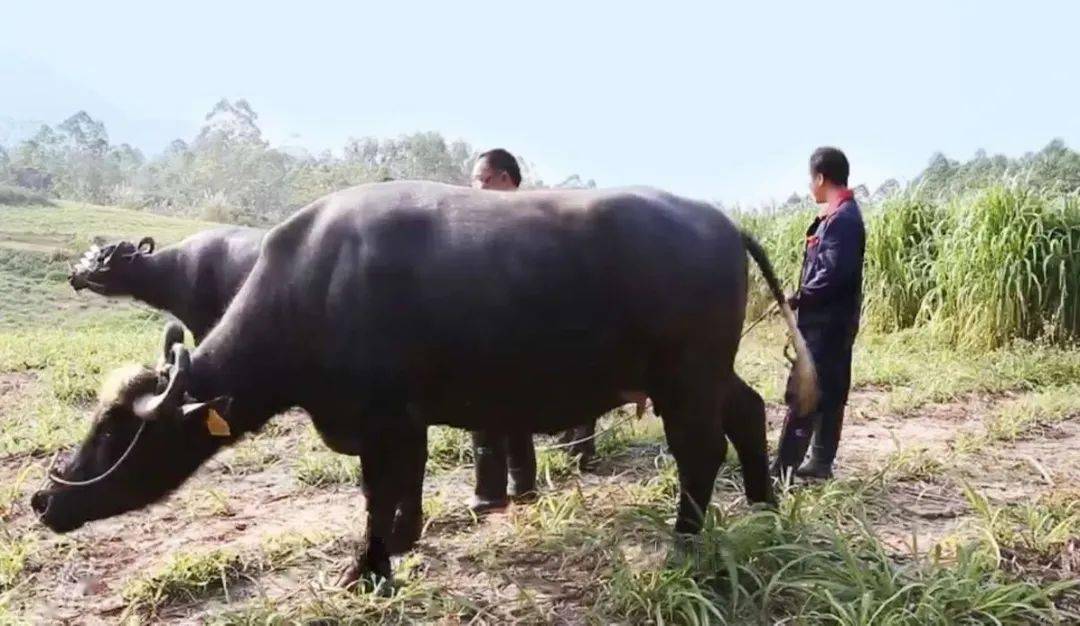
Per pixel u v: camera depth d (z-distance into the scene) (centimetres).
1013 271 1059
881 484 592
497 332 450
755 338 1245
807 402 520
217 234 757
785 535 472
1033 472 634
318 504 614
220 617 446
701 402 472
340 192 482
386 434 460
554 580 477
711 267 462
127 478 463
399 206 458
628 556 487
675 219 466
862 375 942
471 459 689
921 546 500
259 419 485
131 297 791
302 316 457
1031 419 768
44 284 1983
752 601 429
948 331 1116
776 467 605
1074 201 1104
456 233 451
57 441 742
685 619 419
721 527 473
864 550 474
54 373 957
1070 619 417
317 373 464
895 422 793
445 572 493
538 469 653
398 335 448
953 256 1129
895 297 1215
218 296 738
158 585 484
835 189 596
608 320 457
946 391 872
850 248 582
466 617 444
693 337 462
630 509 539
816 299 587
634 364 470
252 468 689
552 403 472
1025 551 484
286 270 463
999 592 418
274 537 541
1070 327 1068
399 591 459
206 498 625
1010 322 1070
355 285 447
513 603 450
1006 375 933
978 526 511
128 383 461
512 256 449
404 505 495
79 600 489
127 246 771
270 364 470
